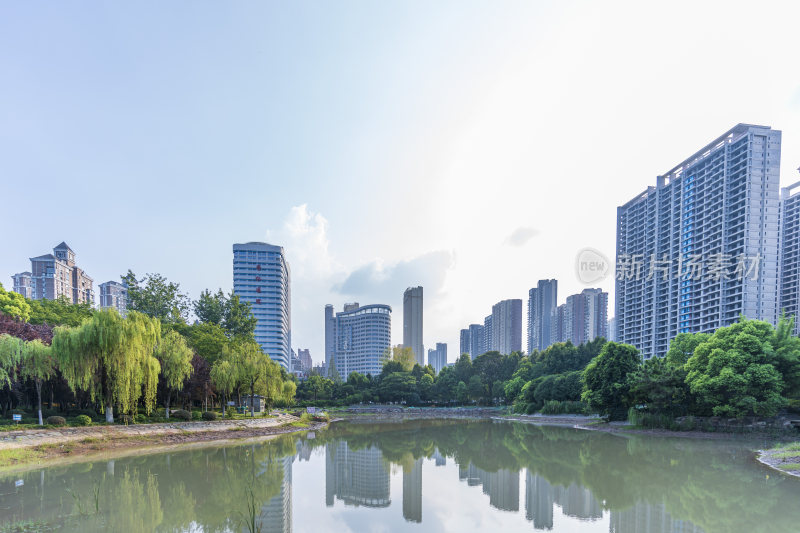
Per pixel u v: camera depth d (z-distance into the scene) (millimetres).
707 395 36469
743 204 78875
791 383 35562
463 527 14883
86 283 148500
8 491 19078
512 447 35281
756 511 15625
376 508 17469
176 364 40594
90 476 22359
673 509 16344
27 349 30172
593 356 75375
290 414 68875
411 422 67312
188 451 31906
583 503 17625
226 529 14438
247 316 78000
